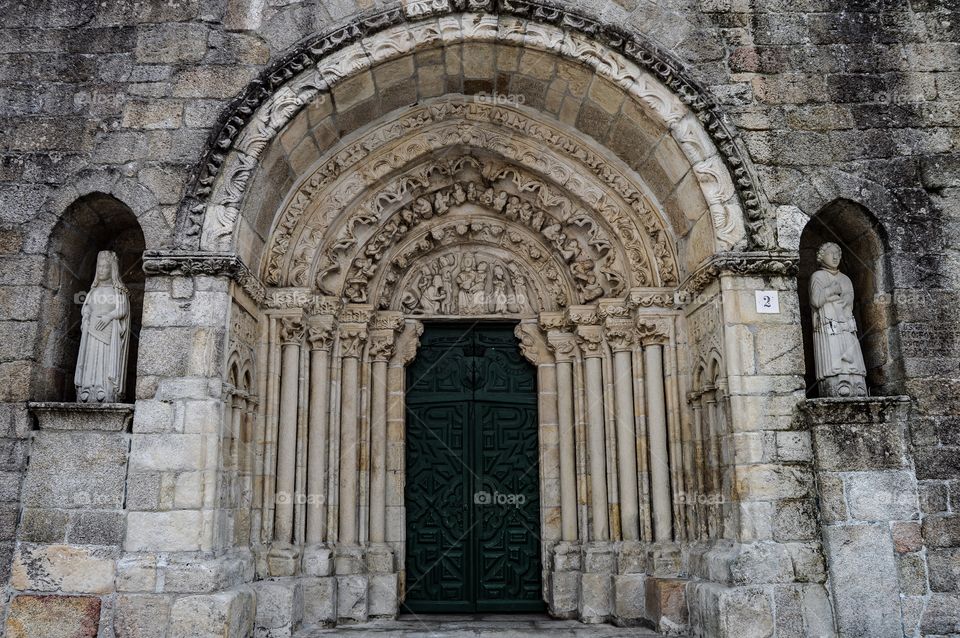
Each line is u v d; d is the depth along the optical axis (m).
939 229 9.05
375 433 10.64
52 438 8.28
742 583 7.98
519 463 10.99
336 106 9.38
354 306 10.48
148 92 9.01
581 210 10.58
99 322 8.69
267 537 9.25
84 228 9.32
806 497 8.27
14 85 9.06
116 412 8.27
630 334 10.27
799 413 8.48
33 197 8.82
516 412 11.15
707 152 9.05
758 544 8.12
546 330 10.97
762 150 9.12
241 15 9.20
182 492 7.98
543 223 10.89
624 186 10.19
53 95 9.03
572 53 9.19
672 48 9.38
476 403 11.13
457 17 9.16
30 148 8.91
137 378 8.23
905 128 9.24
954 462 8.48
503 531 10.79
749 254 8.73
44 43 9.16
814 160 9.12
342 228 10.38
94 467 8.21
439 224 11.17
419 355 11.28
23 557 8.02
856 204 9.11
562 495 10.55
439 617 10.24
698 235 9.37
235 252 8.66
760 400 8.48
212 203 8.66
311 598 9.31
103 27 9.19
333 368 10.27
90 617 7.90
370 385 10.72
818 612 8.00
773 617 7.90
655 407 9.87
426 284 11.26
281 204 9.84
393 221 10.75
